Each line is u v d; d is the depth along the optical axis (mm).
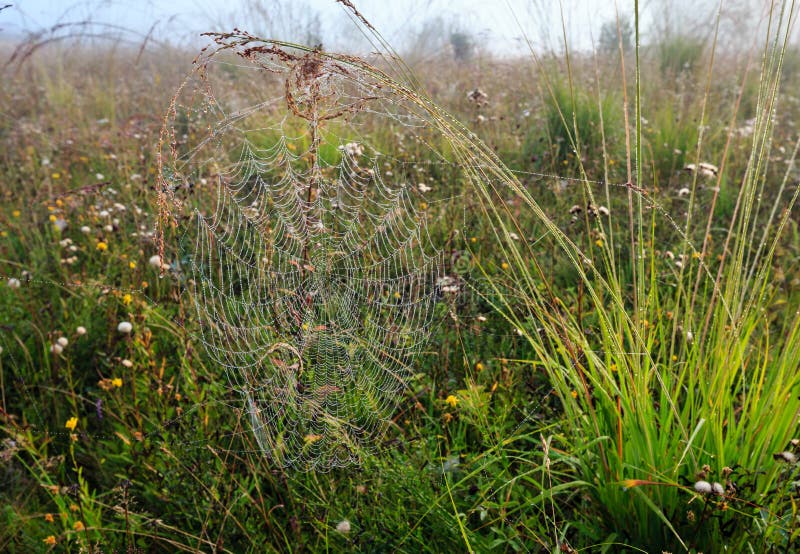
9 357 3594
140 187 5164
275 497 2771
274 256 3951
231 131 6277
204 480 2711
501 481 2691
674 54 10727
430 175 5410
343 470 2811
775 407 2357
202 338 3227
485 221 4535
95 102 9164
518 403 3166
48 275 4242
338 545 2516
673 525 2348
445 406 3098
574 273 4234
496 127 6562
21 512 2645
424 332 3658
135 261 4086
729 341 2475
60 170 6285
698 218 5102
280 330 3613
